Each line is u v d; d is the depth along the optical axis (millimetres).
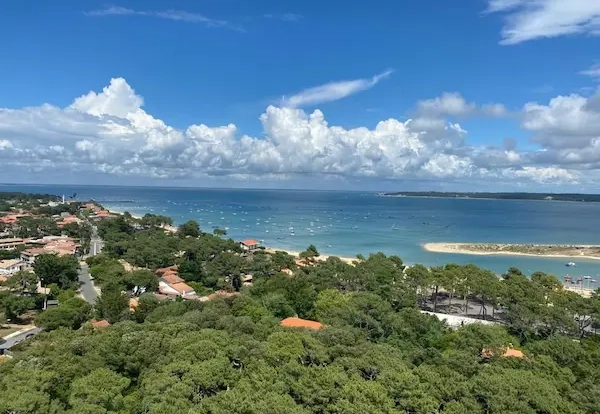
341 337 56875
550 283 112438
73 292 110812
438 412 39031
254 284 111000
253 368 45719
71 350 52688
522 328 80062
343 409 37656
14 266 146125
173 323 62344
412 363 54469
